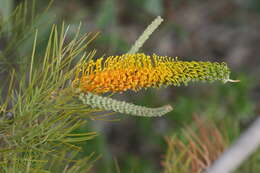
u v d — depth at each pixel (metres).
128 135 1.87
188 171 0.96
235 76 1.54
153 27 0.71
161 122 1.78
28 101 0.69
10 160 0.72
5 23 0.78
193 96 1.87
